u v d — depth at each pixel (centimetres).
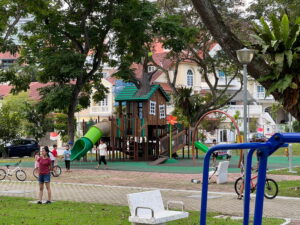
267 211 1269
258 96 6588
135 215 911
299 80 1355
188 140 3712
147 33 3469
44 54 3158
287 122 6594
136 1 3080
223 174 1992
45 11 2073
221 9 3825
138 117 3653
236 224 1056
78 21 3297
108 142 3719
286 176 2267
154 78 5856
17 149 4188
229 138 5806
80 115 6122
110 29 3291
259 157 348
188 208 1330
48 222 1072
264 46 1331
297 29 1334
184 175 2405
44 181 1411
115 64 3541
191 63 6144
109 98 5888
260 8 3416
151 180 2178
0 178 2281
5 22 2058
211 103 4303
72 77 3138
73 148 3353
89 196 1619
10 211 1242
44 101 3250
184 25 3997
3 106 4328
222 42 1281
